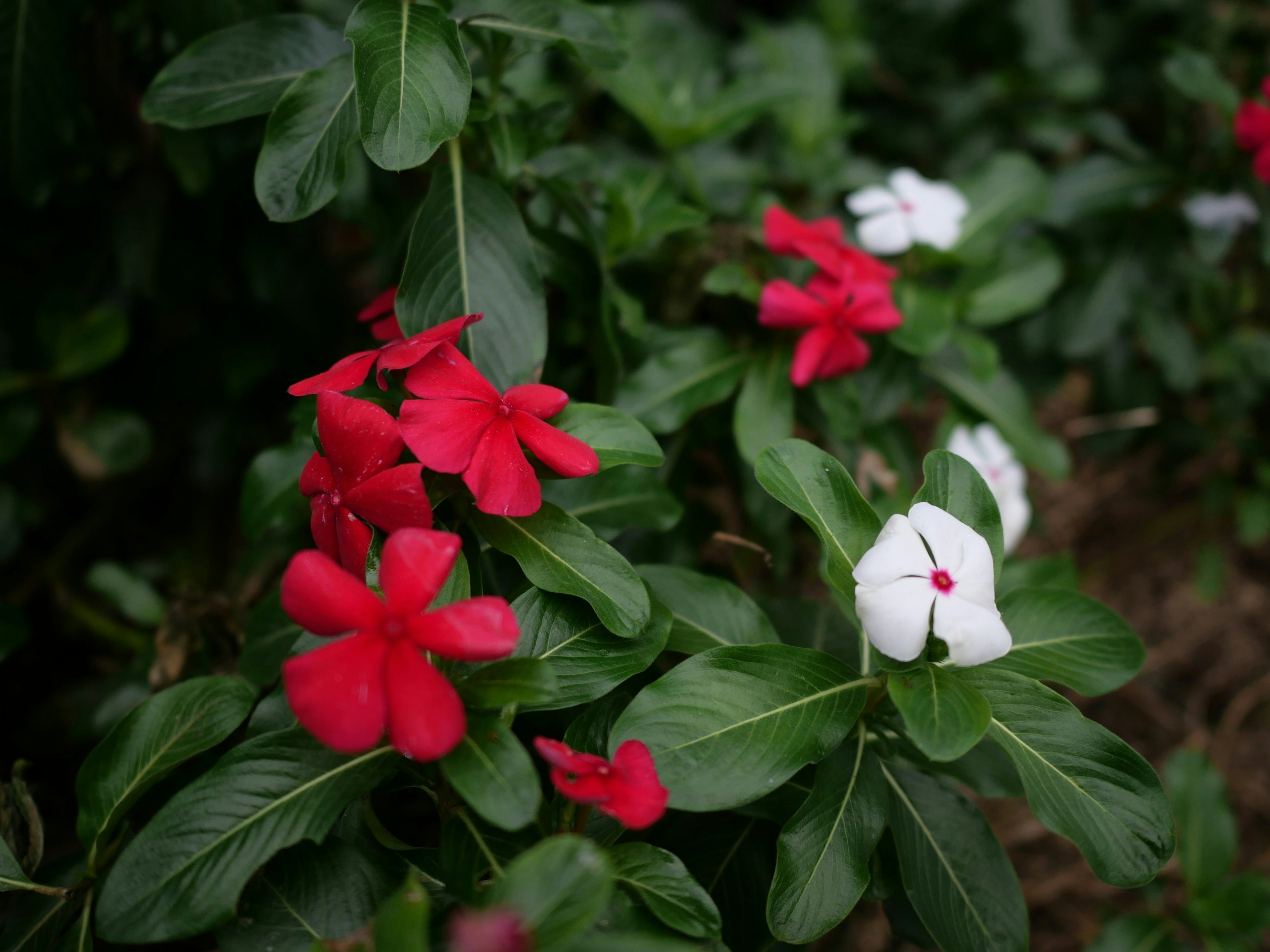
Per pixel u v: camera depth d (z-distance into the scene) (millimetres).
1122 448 636
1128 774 309
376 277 576
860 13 713
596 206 425
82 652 528
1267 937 558
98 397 543
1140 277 583
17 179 430
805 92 497
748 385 428
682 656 398
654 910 291
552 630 322
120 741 321
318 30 375
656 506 380
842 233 525
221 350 543
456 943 252
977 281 494
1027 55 690
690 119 512
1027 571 474
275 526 442
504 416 314
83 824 318
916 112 731
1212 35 695
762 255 463
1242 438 641
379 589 303
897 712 344
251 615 416
